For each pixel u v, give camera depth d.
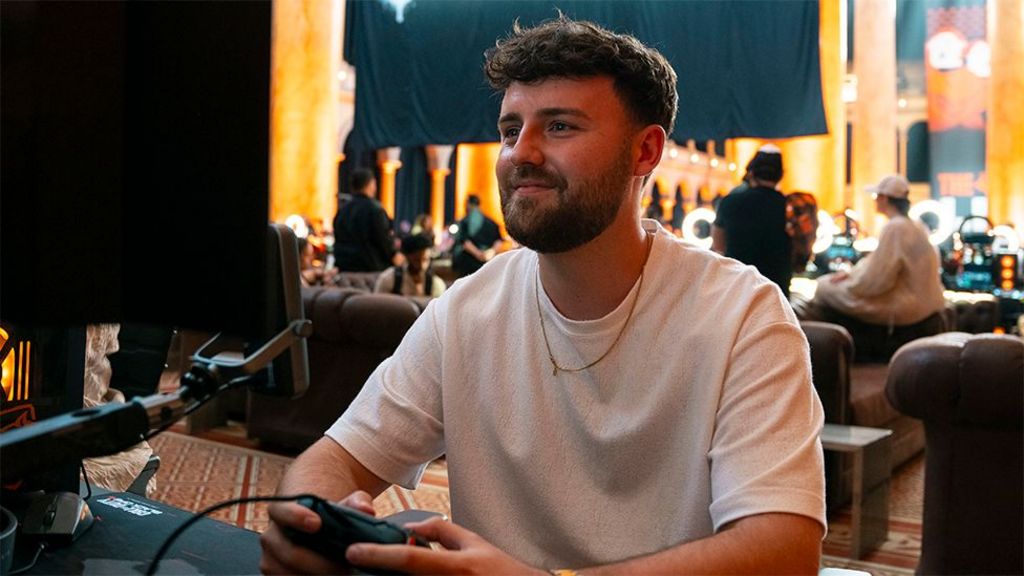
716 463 1.14
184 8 0.88
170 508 1.33
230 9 0.86
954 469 3.09
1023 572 3.00
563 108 1.15
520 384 1.27
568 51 1.15
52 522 1.16
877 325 6.25
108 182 0.92
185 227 0.90
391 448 1.31
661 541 1.20
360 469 1.30
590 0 9.39
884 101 12.05
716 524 1.11
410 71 10.55
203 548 1.17
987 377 2.93
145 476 1.77
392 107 10.67
